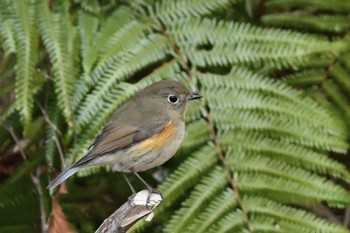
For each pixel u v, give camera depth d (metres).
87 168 8.63
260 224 8.16
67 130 8.98
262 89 8.73
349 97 9.62
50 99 9.09
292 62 8.72
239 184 8.38
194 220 8.17
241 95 8.74
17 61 8.43
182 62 8.86
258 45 8.82
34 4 8.70
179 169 8.46
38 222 9.52
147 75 9.11
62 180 7.78
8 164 9.99
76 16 8.96
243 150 8.55
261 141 8.58
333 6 9.58
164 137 8.19
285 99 8.67
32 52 8.45
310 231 8.12
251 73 8.80
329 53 9.40
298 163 8.45
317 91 9.36
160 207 8.25
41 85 8.88
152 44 8.84
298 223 8.15
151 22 9.02
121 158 8.16
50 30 8.55
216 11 9.41
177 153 8.69
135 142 8.12
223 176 8.43
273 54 8.76
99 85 8.48
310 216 8.19
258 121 8.63
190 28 8.99
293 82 9.41
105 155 8.07
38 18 8.63
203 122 8.67
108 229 6.98
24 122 8.31
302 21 9.55
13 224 9.45
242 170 8.45
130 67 8.63
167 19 9.05
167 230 8.09
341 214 10.33
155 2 9.26
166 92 8.39
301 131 8.53
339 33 9.79
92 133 8.40
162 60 9.27
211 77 8.82
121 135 8.12
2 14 8.62
